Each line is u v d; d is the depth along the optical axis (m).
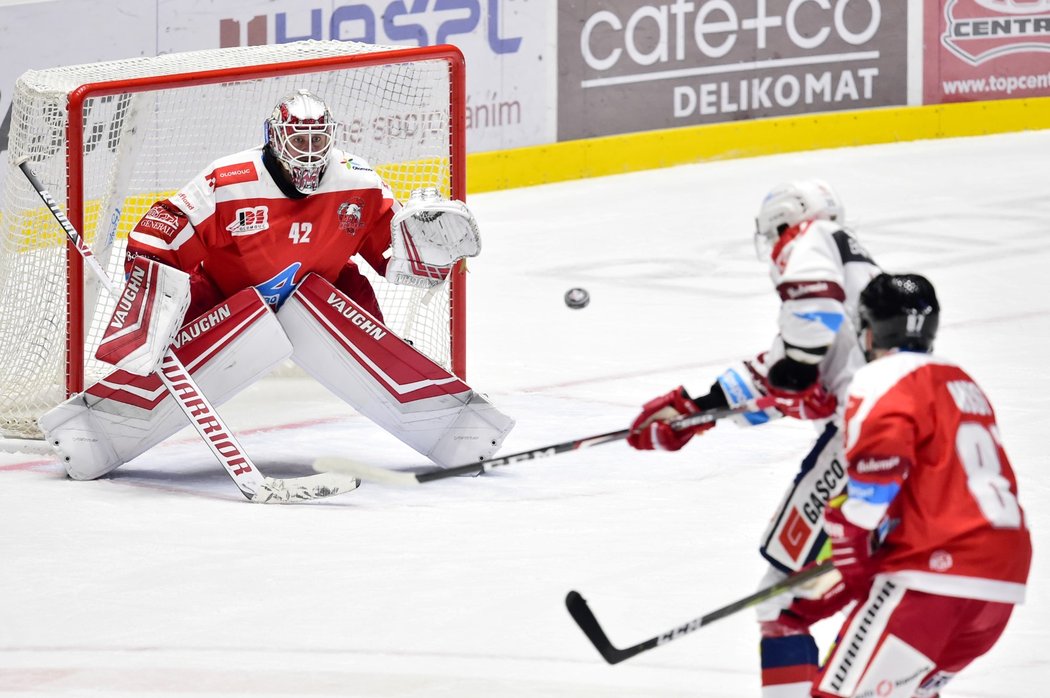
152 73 27.52
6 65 41.88
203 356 23.55
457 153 28.11
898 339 12.50
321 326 24.06
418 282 24.16
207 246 23.45
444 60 27.88
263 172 23.31
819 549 13.70
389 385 24.05
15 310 26.70
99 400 23.67
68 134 24.91
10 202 27.17
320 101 23.08
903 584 11.84
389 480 14.12
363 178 23.83
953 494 11.86
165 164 35.94
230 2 45.16
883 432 11.75
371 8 47.66
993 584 11.73
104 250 29.44
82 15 42.81
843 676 11.97
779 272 13.78
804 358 13.42
